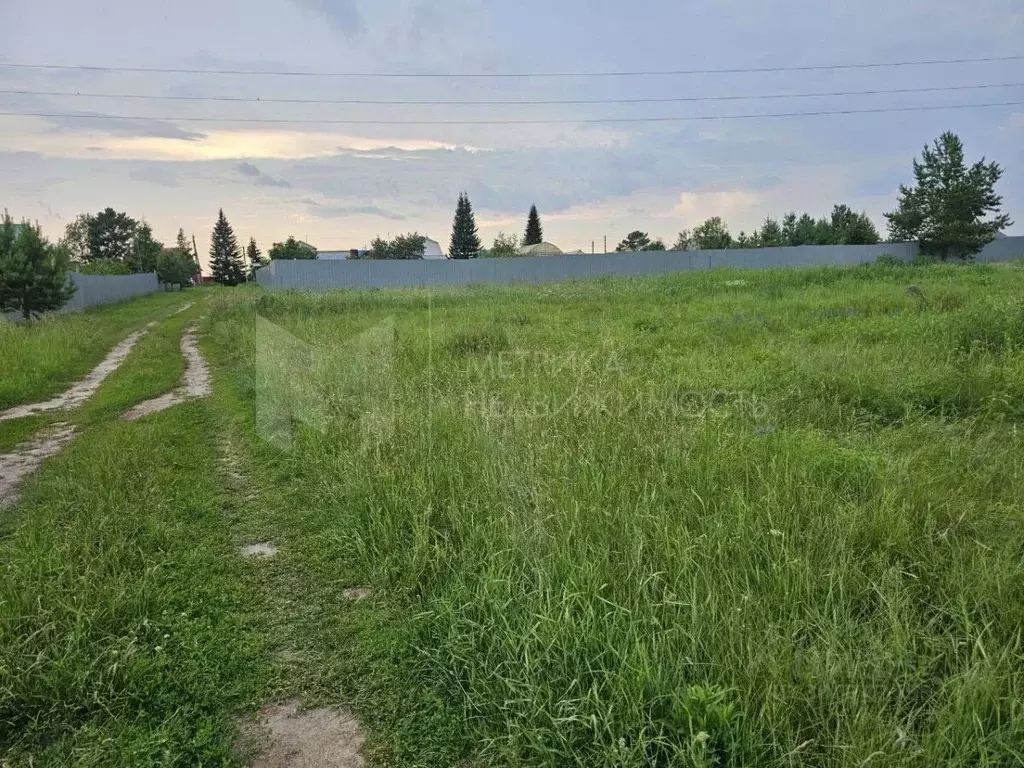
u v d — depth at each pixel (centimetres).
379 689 251
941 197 3070
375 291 2088
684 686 205
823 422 491
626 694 201
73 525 373
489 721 223
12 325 1362
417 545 323
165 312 2406
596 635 228
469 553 312
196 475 501
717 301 1352
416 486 382
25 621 265
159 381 923
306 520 413
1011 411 486
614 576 268
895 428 477
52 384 920
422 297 1770
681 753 181
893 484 335
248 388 790
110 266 4409
